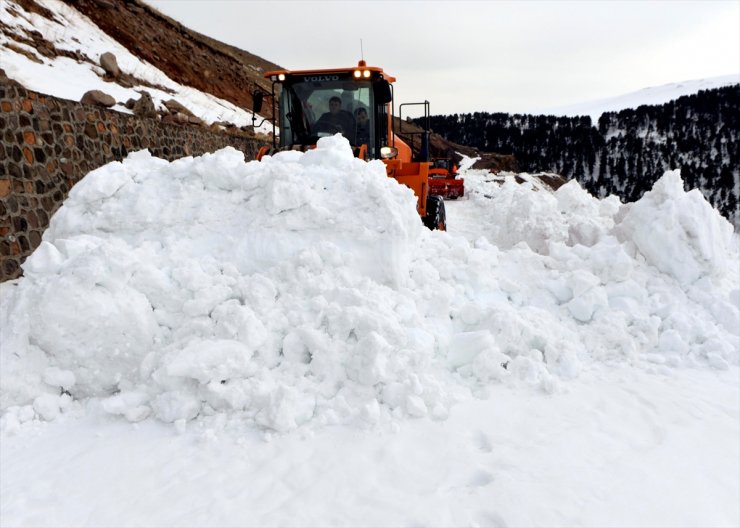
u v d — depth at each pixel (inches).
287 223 160.4
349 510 90.1
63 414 126.6
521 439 112.1
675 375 145.4
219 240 163.9
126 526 87.4
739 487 96.3
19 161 236.2
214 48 911.7
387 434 114.3
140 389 128.2
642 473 99.5
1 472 103.5
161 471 103.0
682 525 85.9
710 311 173.8
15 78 327.6
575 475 98.4
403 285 163.8
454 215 592.7
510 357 149.9
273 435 114.6
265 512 90.3
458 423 118.8
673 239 186.1
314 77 268.1
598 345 159.6
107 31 605.9
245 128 635.5
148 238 163.9
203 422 119.7
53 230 175.5
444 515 88.0
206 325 135.0
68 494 96.1
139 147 346.3
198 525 87.3
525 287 186.4
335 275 152.7
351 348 131.6
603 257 186.7
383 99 266.2
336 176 171.6
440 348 148.5
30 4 473.4
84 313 129.3
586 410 125.3
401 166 279.3
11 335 130.0
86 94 319.3
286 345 133.3
